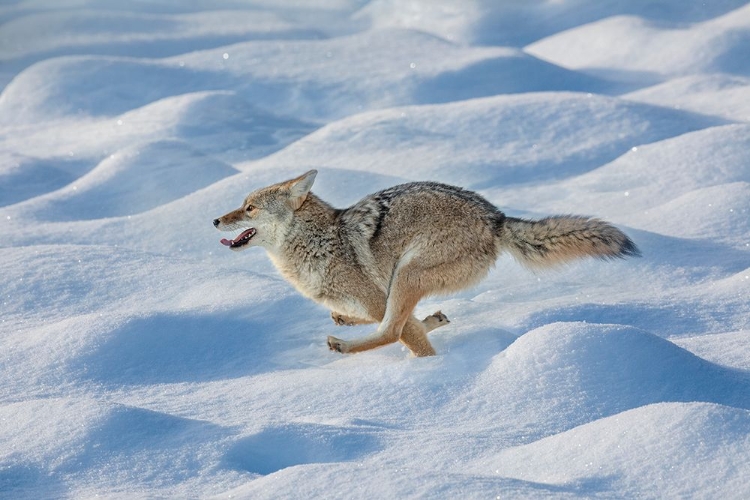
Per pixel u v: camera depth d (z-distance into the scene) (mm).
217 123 46062
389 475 11625
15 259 24203
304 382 16734
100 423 13609
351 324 20328
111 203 33062
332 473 11781
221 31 87688
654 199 30750
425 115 42094
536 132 39750
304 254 19812
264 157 40938
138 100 53719
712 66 58469
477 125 40531
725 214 27547
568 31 72875
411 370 16594
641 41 64312
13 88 54781
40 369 17812
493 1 92250
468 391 15703
